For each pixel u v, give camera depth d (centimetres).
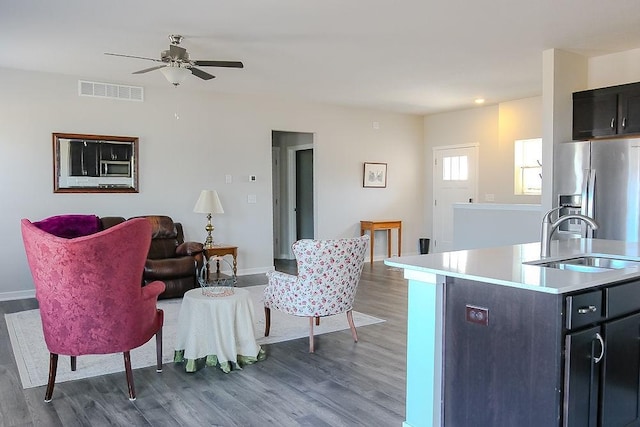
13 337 434
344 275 397
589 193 472
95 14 393
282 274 419
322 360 378
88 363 371
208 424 276
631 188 448
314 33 445
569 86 519
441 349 251
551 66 504
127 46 483
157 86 661
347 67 570
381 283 676
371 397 311
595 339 218
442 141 904
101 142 623
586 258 298
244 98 731
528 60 544
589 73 541
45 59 530
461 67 573
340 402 304
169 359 381
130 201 646
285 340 427
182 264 578
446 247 902
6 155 571
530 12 397
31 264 298
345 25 425
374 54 515
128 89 641
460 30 441
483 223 606
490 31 445
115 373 352
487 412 231
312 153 900
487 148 827
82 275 287
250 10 387
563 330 205
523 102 759
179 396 313
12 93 571
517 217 570
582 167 482
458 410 244
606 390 225
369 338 432
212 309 356
